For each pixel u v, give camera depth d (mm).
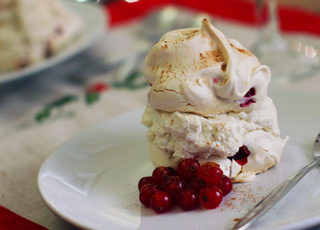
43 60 600
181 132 353
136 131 430
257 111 367
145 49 635
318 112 415
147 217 333
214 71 352
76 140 417
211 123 352
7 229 353
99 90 561
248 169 367
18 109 550
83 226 317
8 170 430
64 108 535
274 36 596
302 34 617
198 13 709
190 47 357
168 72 357
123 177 379
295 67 545
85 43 608
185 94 349
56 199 343
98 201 354
